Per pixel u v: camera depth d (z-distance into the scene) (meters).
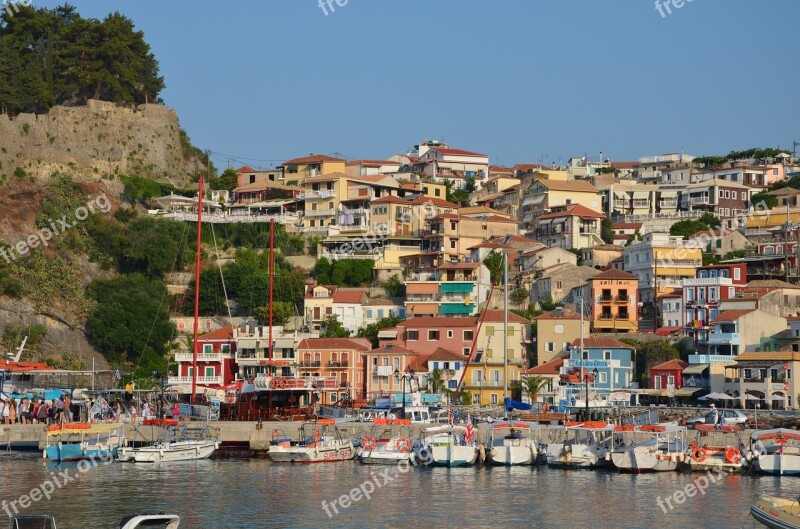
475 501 99.31
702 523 90.00
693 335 182.00
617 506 96.81
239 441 135.38
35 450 135.38
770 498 81.88
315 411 148.12
